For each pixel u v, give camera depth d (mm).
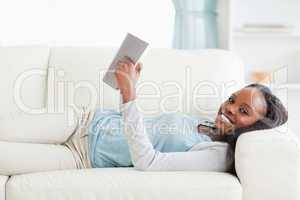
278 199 1860
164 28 3402
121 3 3363
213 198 1803
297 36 3457
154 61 2451
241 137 1928
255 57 3545
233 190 1807
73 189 1797
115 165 2176
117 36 3379
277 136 1885
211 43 3412
